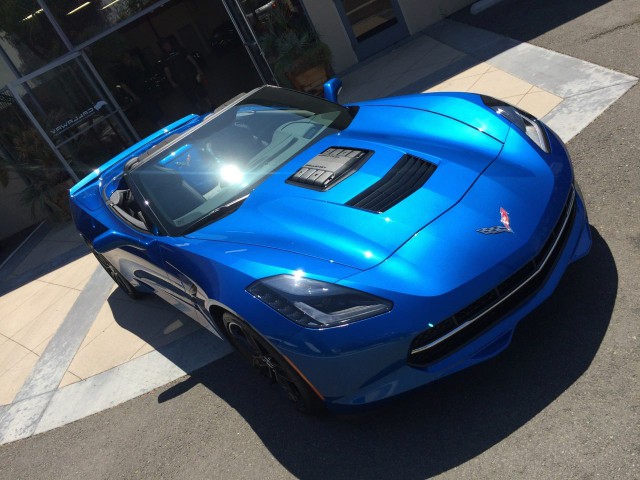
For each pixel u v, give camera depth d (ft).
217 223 11.07
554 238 9.31
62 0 32.42
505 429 8.59
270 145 12.78
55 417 14.33
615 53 19.25
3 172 31.50
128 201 14.43
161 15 53.01
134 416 12.96
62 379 15.87
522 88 19.86
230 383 12.46
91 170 32.45
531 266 8.86
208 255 10.20
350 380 8.61
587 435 7.94
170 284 12.53
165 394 13.01
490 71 22.80
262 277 9.18
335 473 9.28
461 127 11.14
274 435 10.59
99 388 14.62
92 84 33.37
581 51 20.62
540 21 25.72
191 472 10.68
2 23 31.71
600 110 16.19
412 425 9.40
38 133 31.48
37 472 12.76
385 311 8.20
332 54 33.47
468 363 8.67
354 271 8.63
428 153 10.59
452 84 23.27
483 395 9.29
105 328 17.44
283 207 10.50
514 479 7.84
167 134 17.19
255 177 11.92
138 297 18.17
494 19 29.22
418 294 8.18
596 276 10.46
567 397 8.60
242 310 9.24
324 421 10.33
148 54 52.31
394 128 11.89
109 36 37.06
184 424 11.94
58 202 31.55
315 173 11.02
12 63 32.40
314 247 9.27
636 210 11.76
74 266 24.06
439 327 8.29
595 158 14.16
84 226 15.70
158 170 12.99
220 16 53.57
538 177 9.68
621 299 9.76
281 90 14.85
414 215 9.17
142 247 12.17
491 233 8.71
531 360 9.46
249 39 31.73
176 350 14.58
